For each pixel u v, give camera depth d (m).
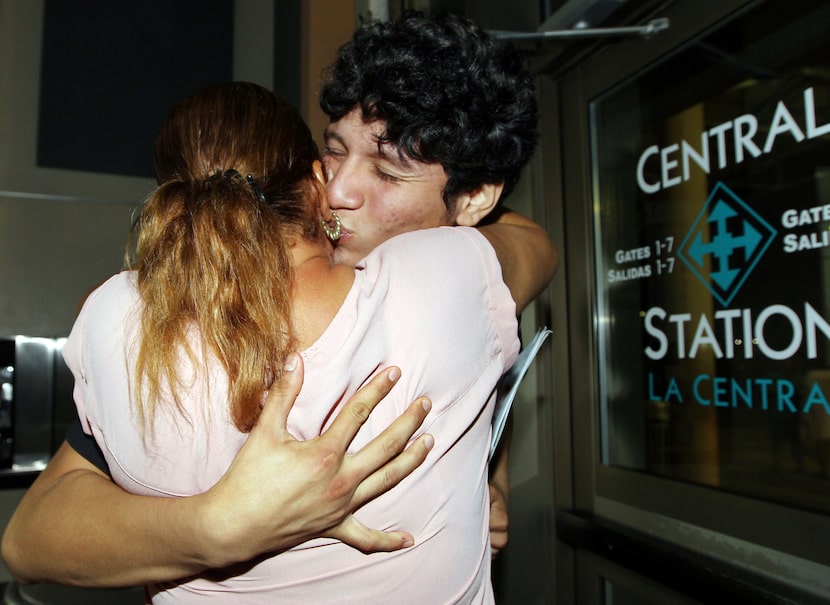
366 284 0.63
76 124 2.54
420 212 0.88
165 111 2.68
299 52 2.07
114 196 2.58
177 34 2.72
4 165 2.45
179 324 0.56
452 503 0.64
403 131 0.81
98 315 0.60
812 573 1.25
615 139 1.85
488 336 0.68
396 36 0.85
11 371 2.33
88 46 2.58
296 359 0.57
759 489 1.39
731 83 1.47
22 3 2.54
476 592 0.67
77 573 0.59
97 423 0.60
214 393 0.56
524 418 2.00
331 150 0.91
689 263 1.59
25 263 2.41
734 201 1.46
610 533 1.70
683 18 1.56
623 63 1.76
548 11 1.80
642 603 1.67
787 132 1.33
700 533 1.51
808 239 1.28
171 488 0.58
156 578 0.57
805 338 1.28
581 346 1.93
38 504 0.62
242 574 0.59
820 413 1.25
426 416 0.63
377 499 0.60
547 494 1.96
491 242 0.80
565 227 2.00
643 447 1.74
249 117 0.64
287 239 0.62
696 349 1.57
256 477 0.53
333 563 0.59
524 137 0.93
